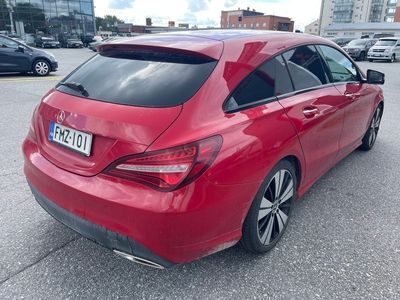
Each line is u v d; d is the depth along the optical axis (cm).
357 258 268
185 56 239
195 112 206
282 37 296
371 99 441
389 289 237
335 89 342
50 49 3778
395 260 266
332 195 369
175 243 199
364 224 315
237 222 226
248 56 249
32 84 1044
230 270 253
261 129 232
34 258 262
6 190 364
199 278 246
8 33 4459
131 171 197
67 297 228
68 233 293
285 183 273
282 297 229
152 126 198
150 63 244
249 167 220
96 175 210
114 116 208
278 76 269
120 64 254
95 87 238
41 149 250
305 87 299
